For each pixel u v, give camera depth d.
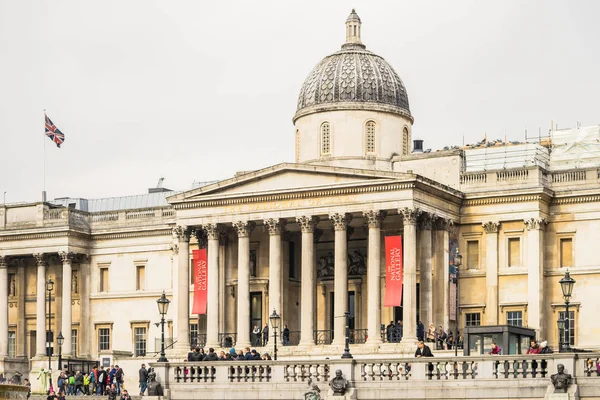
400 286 100.19
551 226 106.56
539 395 65.81
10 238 130.00
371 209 102.56
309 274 104.94
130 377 108.94
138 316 127.25
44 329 127.00
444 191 104.94
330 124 113.94
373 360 70.56
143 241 128.00
